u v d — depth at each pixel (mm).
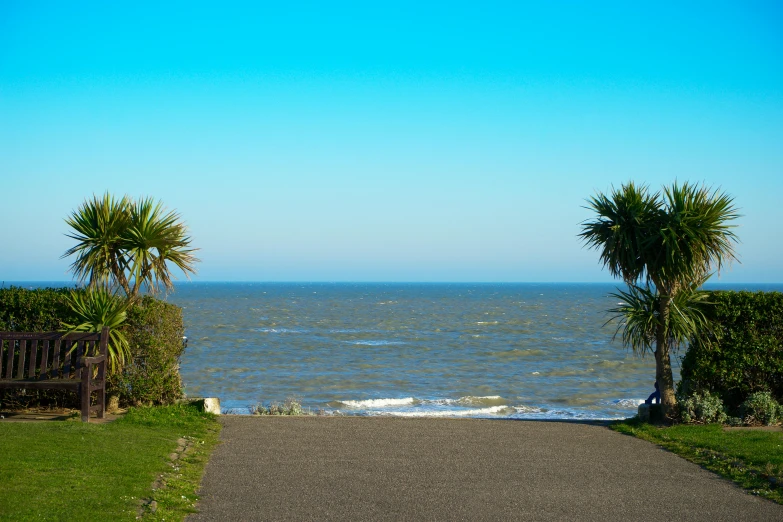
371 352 39219
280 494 6863
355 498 6777
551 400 22812
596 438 9875
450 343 45469
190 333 51125
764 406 10617
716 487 7367
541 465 8211
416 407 20984
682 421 10812
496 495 6969
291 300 122312
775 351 10852
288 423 10547
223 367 31656
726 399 11211
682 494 7098
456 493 7008
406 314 81188
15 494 6145
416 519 6195
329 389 25578
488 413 19641
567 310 92625
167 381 11117
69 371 10164
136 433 9117
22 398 10773
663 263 10805
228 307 92875
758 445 8984
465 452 8836
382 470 7844
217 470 7727
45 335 10070
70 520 5645
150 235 10711
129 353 10672
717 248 10812
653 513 6484
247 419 10797
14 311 10688
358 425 10531
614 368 32500
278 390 25234
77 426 9117
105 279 10898
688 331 10648
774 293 10953
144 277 10977
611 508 6621
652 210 11031
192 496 6680
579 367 32875
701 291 11273
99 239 10625
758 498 6988
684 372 11281
